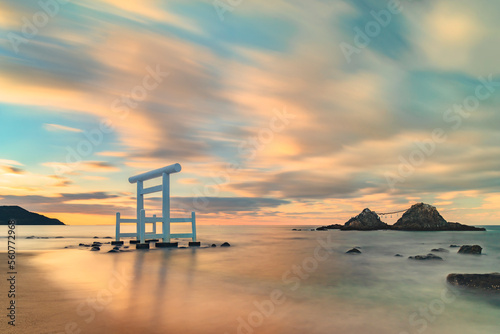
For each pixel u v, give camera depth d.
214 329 6.37
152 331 6.12
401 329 6.73
